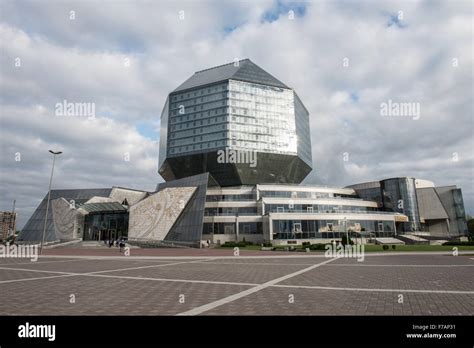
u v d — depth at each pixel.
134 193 89.88
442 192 102.25
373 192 98.69
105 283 15.16
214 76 117.06
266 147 105.62
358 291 12.81
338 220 71.94
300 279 16.62
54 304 10.43
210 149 102.19
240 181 103.88
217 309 9.70
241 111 105.69
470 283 14.90
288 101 113.44
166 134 110.25
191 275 18.45
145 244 61.59
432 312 9.33
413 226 89.56
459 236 93.69
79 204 80.19
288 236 67.25
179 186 71.31
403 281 15.71
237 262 28.17
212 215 77.19
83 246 62.94
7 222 121.25
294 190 85.75
